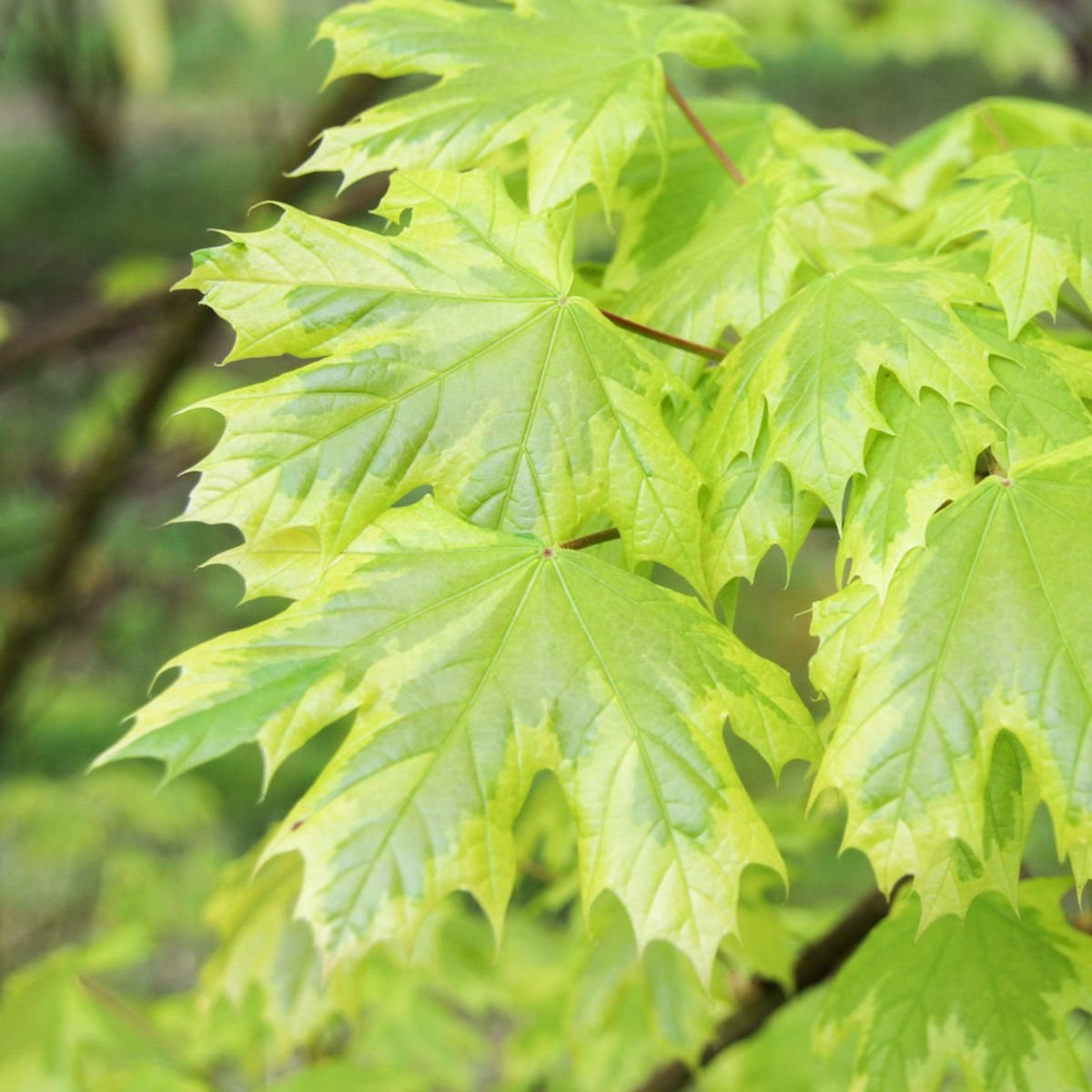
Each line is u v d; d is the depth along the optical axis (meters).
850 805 0.84
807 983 1.02
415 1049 1.42
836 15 2.23
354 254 0.88
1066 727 0.83
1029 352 0.88
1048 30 2.43
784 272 0.91
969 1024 0.91
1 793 2.46
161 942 2.56
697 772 0.84
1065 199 0.90
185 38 4.48
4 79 4.89
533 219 0.89
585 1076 1.28
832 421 0.86
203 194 5.36
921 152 1.06
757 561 0.87
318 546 0.87
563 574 0.86
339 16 0.95
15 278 4.92
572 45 0.94
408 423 0.87
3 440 2.96
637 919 0.83
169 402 2.40
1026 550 0.85
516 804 0.84
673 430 0.90
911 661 0.84
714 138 1.00
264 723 0.83
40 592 2.25
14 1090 1.14
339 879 0.83
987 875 0.85
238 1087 1.48
